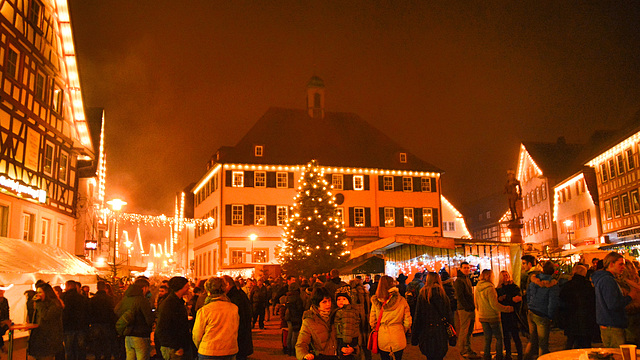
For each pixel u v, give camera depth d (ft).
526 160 196.13
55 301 34.86
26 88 65.46
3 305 34.65
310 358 21.63
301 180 129.29
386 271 78.54
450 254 60.08
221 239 153.48
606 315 25.20
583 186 150.10
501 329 35.47
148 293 48.96
